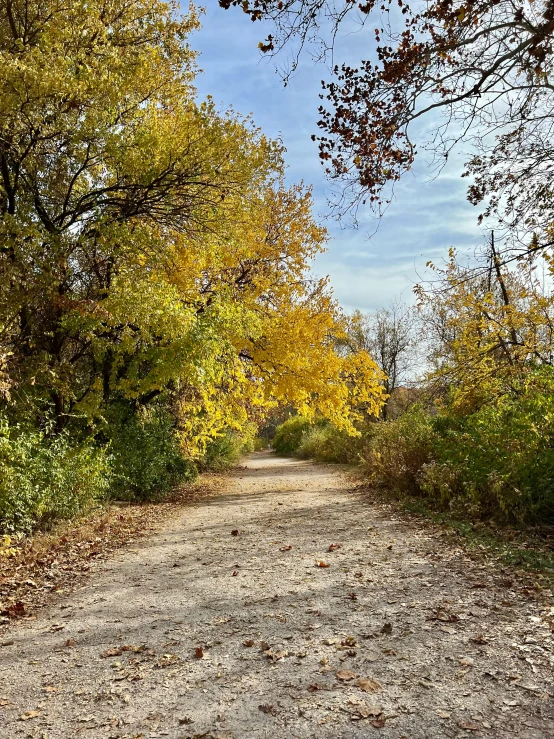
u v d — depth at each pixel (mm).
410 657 3600
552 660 3404
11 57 8227
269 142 11602
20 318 10836
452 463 9430
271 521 9617
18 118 8672
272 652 3834
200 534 8820
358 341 30188
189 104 10836
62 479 9336
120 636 4391
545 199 8133
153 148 10320
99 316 10148
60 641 4383
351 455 22984
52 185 10930
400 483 11383
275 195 16688
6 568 6770
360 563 6164
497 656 3520
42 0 9578
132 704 3242
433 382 11500
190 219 11398
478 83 6105
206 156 10555
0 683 3652
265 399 18906
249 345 15289
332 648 3838
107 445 11492
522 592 4742
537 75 5992
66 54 8914
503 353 10656
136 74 10336
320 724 2863
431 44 5941
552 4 5023
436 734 2695
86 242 10484
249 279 16359
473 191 8508
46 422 11602
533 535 6719
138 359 12031
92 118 9430
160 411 16578
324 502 11828
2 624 4945
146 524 10203
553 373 8703
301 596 5074
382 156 6457
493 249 8789
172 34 11711
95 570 6797
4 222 8797
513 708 2893
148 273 11094
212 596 5277
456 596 4777
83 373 14570
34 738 2928
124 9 11172
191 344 11156
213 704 3170
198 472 21125
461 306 11016
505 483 7539
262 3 5391
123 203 11117
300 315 15812
